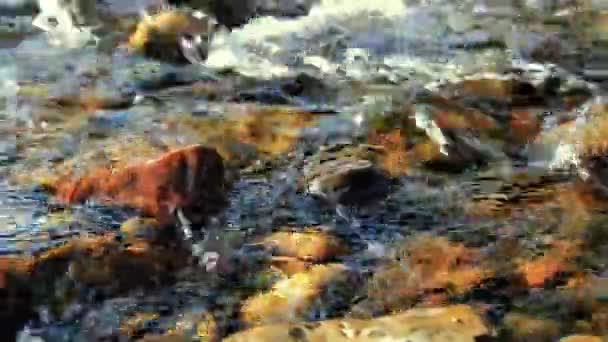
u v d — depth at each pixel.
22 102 5.01
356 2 7.27
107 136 4.39
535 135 4.41
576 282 2.98
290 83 5.43
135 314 2.76
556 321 2.71
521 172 4.02
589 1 7.31
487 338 2.56
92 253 3.01
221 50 6.16
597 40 6.37
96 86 5.36
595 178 3.93
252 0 6.99
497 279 3.00
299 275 3.00
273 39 6.42
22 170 3.90
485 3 7.36
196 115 4.75
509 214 3.55
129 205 3.46
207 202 3.47
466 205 3.64
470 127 4.45
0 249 3.04
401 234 3.36
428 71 5.66
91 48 6.30
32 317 2.72
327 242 3.23
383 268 3.07
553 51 6.07
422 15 6.99
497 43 6.32
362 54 6.10
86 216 3.38
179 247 3.16
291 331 2.55
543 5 7.25
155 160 3.60
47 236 3.17
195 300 2.84
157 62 5.98
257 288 2.92
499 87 5.16
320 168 3.90
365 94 5.13
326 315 2.76
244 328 2.68
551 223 3.47
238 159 4.08
